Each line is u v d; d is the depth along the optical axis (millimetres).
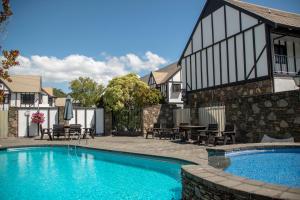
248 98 12562
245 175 6203
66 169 9305
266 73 14727
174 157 8836
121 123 21656
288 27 14250
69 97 20234
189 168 5121
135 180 7605
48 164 10305
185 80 21578
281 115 10938
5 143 14953
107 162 10648
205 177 4312
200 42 19953
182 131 15094
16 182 7570
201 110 16438
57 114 21312
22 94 42688
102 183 7316
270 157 8109
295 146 8461
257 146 8438
